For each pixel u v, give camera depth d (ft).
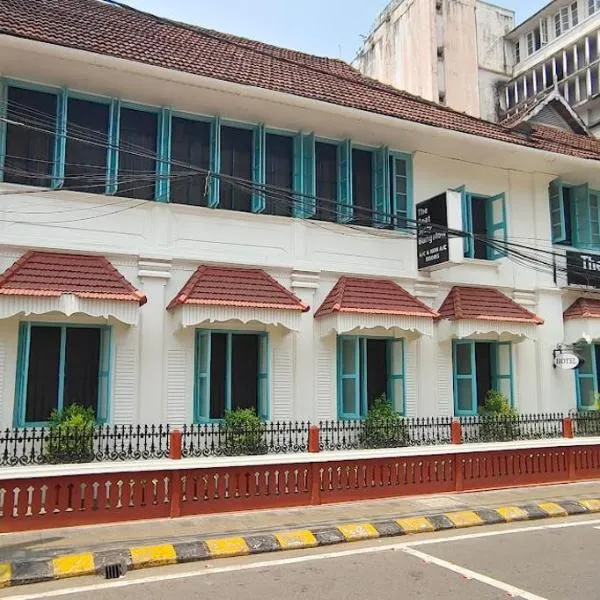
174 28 42.70
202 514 28.45
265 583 20.16
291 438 33.99
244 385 35.35
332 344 37.65
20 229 30.83
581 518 30.50
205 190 35.60
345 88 42.45
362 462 32.42
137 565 21.68
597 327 44.60
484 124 45.75
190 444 30.68
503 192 43.68
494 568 21.83
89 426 28.48
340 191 38.93
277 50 51.60
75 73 31.65
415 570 21.57
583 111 114.01
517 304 42.86
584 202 47.78
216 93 33.99
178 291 33.94
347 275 38.32
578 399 45.09
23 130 31.81
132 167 34.04
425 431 37.06
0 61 30.50
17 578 20.03
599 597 18.80
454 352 41.47
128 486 27.27
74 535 24.81
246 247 35.83
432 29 113.39
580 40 114.32
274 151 37.88
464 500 32.68
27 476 25.25
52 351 31.27
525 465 37.22
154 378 32.63
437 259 38.34
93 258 31.71
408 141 40.52
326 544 24.91
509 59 131.23
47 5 37.32
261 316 33.06
